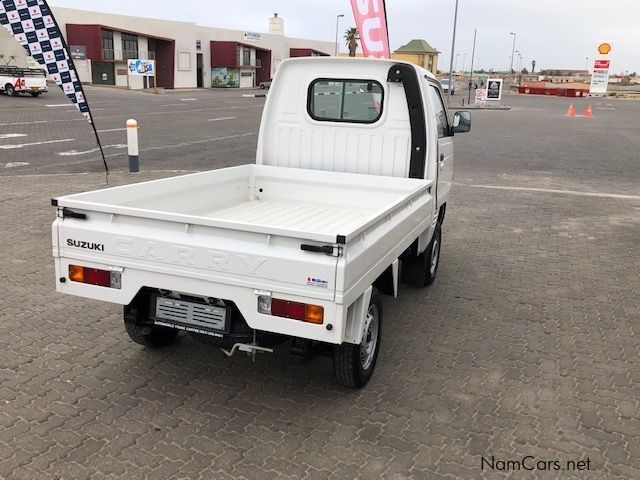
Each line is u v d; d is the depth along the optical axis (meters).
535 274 6.69
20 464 3.12
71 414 3.61
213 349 4.56
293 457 3.25
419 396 3.95
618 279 6.57
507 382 4.17
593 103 58.03
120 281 3.55
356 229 3.18
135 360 4.34
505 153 18.25
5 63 45.56
